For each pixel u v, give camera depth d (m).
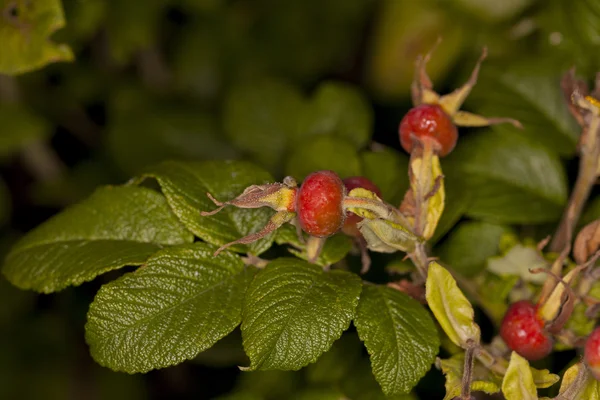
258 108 0.72
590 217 0.60
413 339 0.53
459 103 0.55
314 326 0.52
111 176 0.84
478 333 0.53
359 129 0.70
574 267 0.55
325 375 0.60
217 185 0.56
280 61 0.91
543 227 0.63
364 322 0.53
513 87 0.64
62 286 0.54
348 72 0.92
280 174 0.71
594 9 0.66
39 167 0.85
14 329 0.86
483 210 0.61
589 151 0.57
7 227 0.90
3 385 0.84
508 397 0.51
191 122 0.80
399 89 0.78
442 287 0.53
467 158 0.63
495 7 0.72
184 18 0.91
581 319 0.55
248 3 0.91
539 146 0.62
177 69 0.89
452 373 0.53
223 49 0.90
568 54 0.67
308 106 0.71
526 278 0.57
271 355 0.51
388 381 0.52
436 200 0.54
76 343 0.86
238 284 0.54
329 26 0.91
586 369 0.51
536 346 0.53
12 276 0.56
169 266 0.54
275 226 0.52
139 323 0.53
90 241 0.56
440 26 0.75
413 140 0.54
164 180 0.55
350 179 0.54
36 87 0.85
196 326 0.53
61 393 0.84
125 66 0.88
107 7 0.78
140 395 0.83
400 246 0.53
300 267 0.53
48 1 0.63
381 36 0.77
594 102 0.54
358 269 0.61
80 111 0.89
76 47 0.75
